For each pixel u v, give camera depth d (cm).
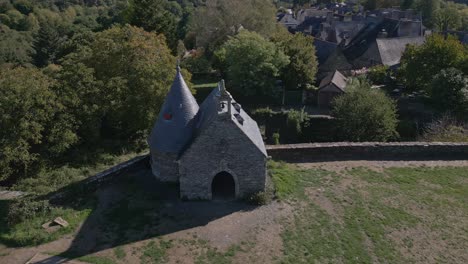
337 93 4812
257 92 4978
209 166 2272
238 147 2239
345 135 3675
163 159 2450
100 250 1941
